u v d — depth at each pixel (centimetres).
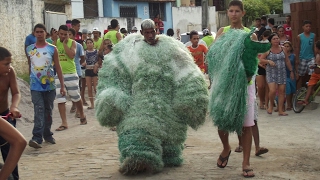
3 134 372
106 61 715
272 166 711
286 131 975
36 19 2083
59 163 784
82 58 1313
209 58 683
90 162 776
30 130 1129
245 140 664
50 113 934
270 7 4794
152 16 4156
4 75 584
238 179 652
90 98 1391
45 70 909
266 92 1251
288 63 1233
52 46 927
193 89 678
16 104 598
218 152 807
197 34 1186
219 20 4644
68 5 2645
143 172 688
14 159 371
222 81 646
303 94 1216
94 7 3856
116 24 1408
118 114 687
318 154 778
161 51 698
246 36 639
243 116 639
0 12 1845
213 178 659
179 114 689
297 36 1348
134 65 695
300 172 679
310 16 1447
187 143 884
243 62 638
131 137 667
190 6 4444
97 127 1094
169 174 681
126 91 696
